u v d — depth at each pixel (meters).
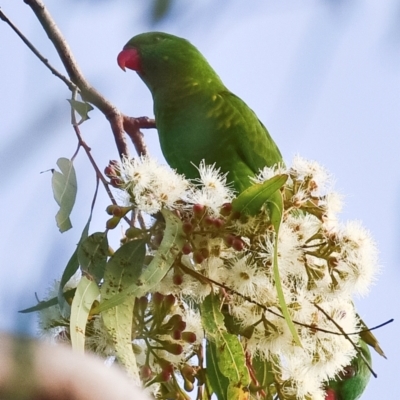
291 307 4.88
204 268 4.84
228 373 4.82
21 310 1.76
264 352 5.05
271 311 4.73
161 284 4.77
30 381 1.60
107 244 4.76
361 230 4.95
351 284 4.91
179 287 4.78
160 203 4.76
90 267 4.67
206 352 5.14
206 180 4.88
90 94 6.56
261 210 4.77
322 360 5.09
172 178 4.82
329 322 5.04
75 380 1.65
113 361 4.66
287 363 5.14
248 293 4.82
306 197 5.02
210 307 4.81
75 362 1.68
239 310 4.90
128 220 4.97
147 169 4.79
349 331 5.06
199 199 4.77
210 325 4.78
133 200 4.82
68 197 4.84
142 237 4.84
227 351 4.81
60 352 1.70
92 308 4.48
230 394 4.89
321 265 4.98
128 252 4.68
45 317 4.59
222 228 4.74
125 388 1.70
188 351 5.12
